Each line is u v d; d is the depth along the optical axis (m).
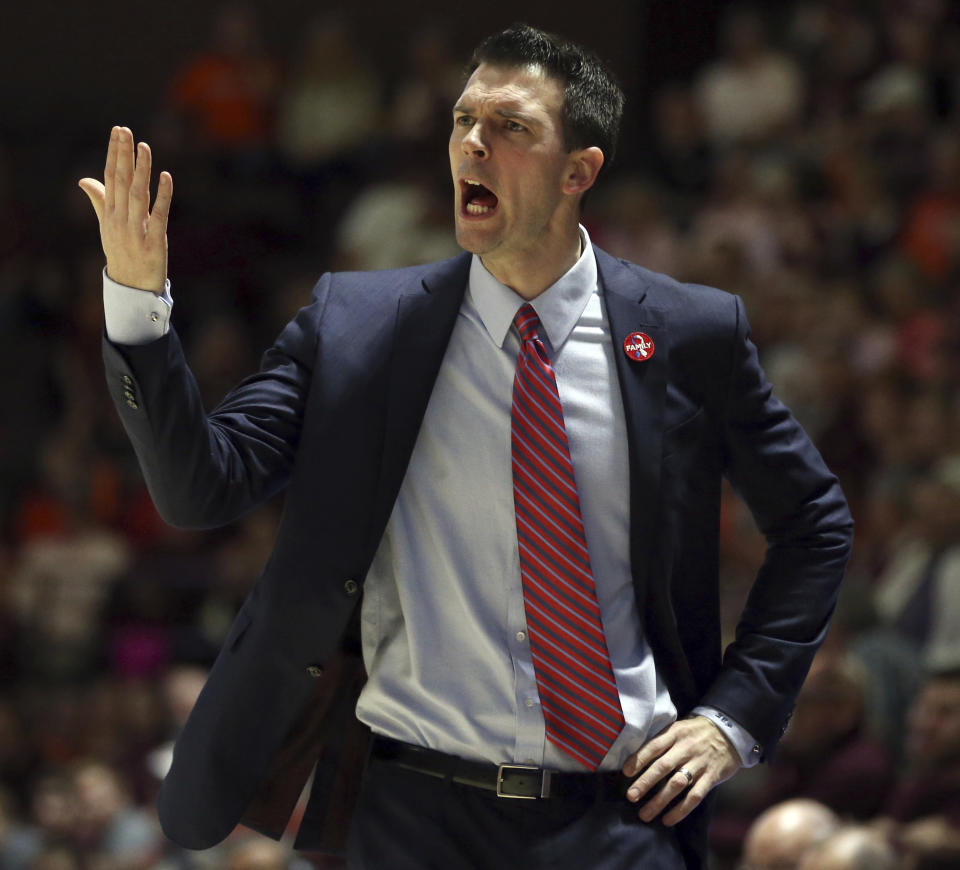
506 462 8.09
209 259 38.00
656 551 8.11
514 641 8.03
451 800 7.99
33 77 44.59
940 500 20.56
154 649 26.73
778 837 12.39
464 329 8.31
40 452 34.72
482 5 44.31
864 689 16.86
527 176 8.02
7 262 39.53
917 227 31.09
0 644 27.59
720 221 31.97
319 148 38.59
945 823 13.88
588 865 7.85
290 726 8.31
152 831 19.08
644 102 43.12
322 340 8.23
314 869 16.17
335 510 8.07
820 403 26.67
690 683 8.32
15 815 22.33
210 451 7.55
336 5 44.41
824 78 36.66
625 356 8.22
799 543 8.52
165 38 44.62
